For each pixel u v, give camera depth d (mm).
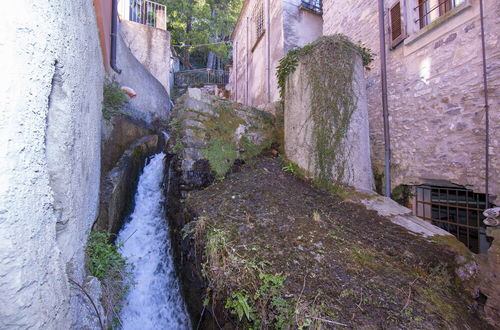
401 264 2350
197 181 3637
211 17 16062
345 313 1680
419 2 3891
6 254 984
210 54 19516
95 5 3496
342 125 3406
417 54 3760
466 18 3021
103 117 4254
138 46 9188
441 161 3391
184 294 3150
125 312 2949
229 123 4219
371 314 1703
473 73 2967
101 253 2473
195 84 16141
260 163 4250
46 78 1282
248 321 1884
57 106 1546
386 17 4348
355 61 3580
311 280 1959
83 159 2285
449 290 2221
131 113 5758
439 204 3633
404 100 4016
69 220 1746
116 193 3830
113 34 5043
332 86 3438
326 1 6301
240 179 3768
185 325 3094
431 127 3541
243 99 11398
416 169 3791
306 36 7375
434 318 1763
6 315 1013
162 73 9734
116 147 4637
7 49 1011
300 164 3848
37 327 1127
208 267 2277
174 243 3607
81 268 2047
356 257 2303
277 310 1709
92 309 1904
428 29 3498
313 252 2301
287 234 2543
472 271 2336
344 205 3205
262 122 4723
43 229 1250
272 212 2936
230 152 4082
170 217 3863
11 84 1021
